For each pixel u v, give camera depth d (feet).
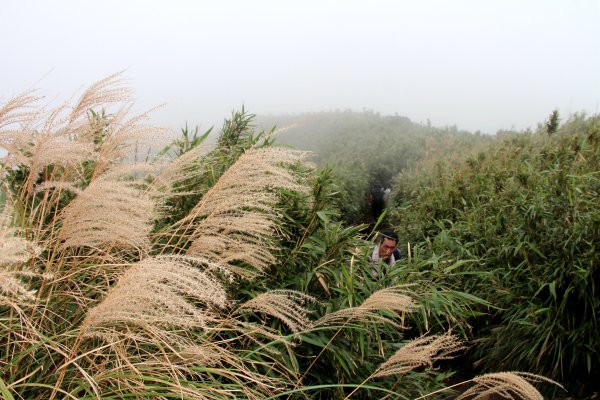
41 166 6.52
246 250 7.64
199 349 6.25
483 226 16.80
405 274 10.70
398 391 9.11
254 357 7.98
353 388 8.77
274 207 9.27
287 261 9.48
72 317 7.19
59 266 6.98
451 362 15.56
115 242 7.48
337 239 9.80
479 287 15.40
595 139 18.38
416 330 14.67
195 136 10.51
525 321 12.97
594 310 12.55
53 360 6.44
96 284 7.59
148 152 8.09
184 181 9.71
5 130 6.30
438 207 22.15
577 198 13.52
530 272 13.61
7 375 6.20
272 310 7.25
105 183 6.06
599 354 12.23
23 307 6.53
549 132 25.86
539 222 14.07
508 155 23.35
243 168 7.45
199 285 5.42
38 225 7.36
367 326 8.88
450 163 31.83
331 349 8.13
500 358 13.97
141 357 6.88
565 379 12.94
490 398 9.50
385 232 14.90
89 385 5.90
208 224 7.61
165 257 5.83
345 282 9.43
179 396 5.74
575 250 13.08
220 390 6.24
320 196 10.05
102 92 6.88
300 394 8.22
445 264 14.15
